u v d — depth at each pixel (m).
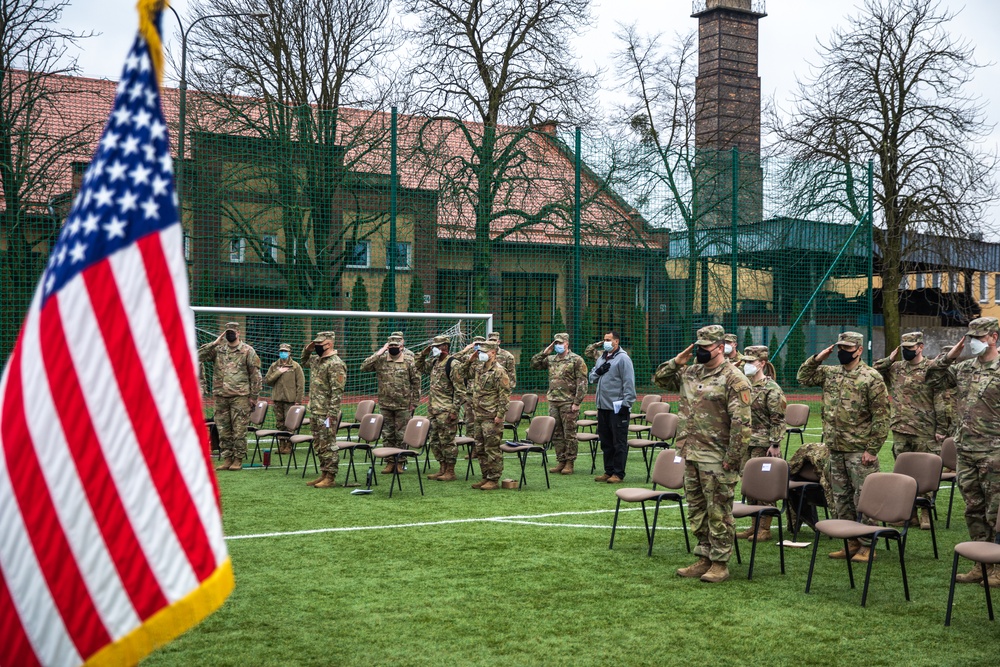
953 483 10.09
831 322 23.72
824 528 7.04
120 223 3.35
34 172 17.64
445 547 8.48
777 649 5.66
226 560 3.35
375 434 12.02
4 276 16.86
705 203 22.12
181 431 3.33
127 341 3.30
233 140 19.28
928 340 34.72
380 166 19.86
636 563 7.92
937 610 6.57
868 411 8.52
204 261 18.84
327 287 19.53
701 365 7.60
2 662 3.11
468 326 20.09
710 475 7.36
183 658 5.43
